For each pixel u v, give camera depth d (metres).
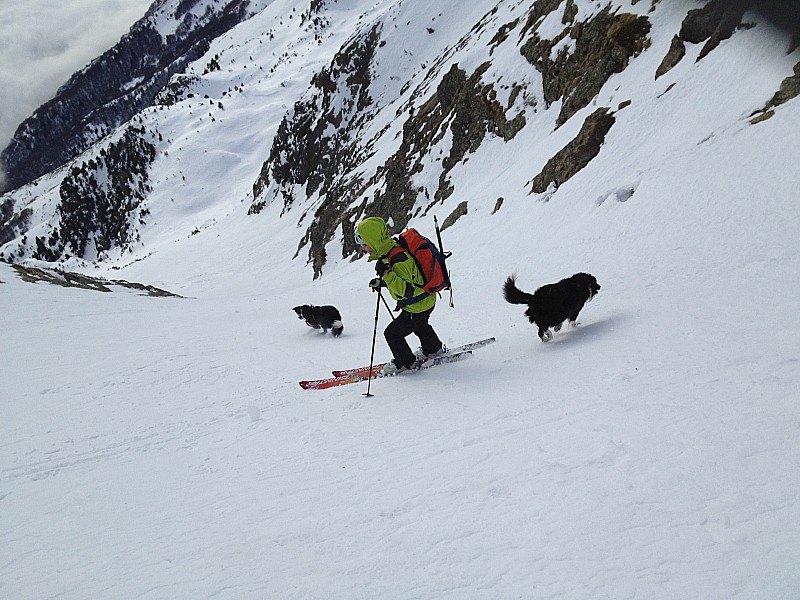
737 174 10.84
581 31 26.42
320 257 45.78
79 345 12.74
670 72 18.02
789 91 11.91
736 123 12.70
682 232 10.38
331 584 2.85
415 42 84.94
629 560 2.62
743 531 2.62
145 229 169.00
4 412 8.14
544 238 16.09
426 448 4.53
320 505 3.82
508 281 6.84
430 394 5.96
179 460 5.42
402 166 38.59
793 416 3.45
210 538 3.60
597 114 19.45
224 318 15.73
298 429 5.71
